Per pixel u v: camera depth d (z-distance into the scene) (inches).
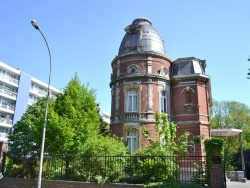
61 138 621.9
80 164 575.2
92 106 712.4
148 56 948.6
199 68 999.0
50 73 569.6
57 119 632.4
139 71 936.9
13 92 2069.4
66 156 589.3
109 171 552.7
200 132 903.7
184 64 998.4
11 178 597.6
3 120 1951.3
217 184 453.7
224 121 1753.2
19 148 1128.8
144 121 887.7
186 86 960.9
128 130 896.9
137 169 540.1
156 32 1042.7
